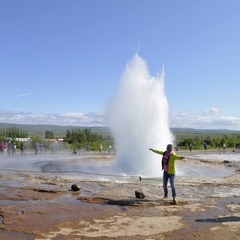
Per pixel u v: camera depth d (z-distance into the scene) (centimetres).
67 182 1152
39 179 1233
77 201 840
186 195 927
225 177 1368
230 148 4462
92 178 1293
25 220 660
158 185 1088
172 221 657
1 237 562
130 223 644
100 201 832
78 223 643
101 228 612
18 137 4816
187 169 1711
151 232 591
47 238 559
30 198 871
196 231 593
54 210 741
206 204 812
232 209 759
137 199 845
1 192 947
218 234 575
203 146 4347
